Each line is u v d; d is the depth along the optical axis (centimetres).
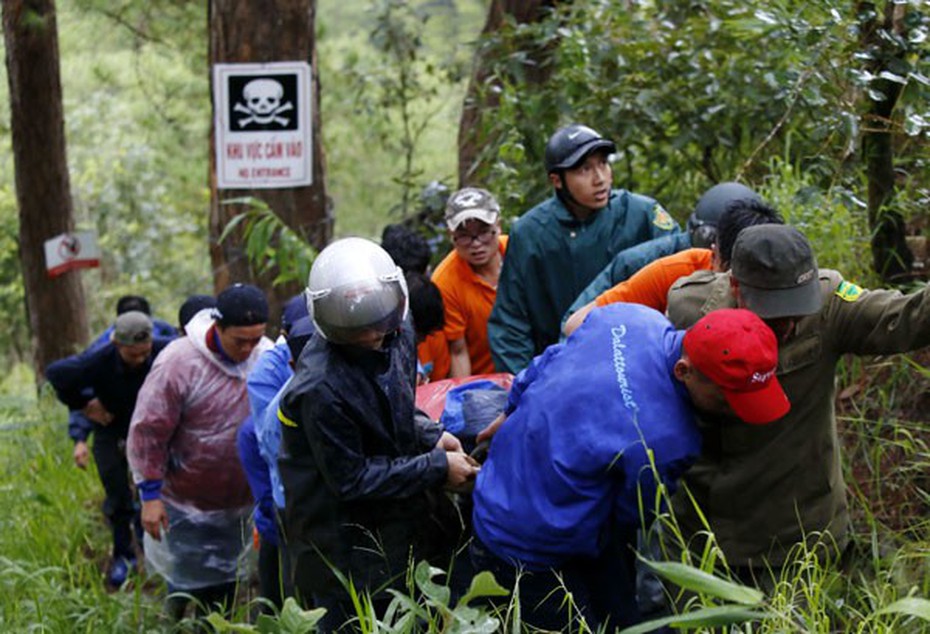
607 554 360
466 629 315
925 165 473
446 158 1298
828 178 515
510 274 497
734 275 337
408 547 372
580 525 332
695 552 372
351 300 340
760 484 356
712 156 674
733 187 423
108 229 1544
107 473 648
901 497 424
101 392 627
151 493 542
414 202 856
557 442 332
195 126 1407
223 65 775
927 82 423
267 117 778
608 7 677
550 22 708
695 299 364
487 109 731
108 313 1458
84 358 622
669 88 641
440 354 520
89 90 1510
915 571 372
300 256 665
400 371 365
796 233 331
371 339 348
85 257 1009
